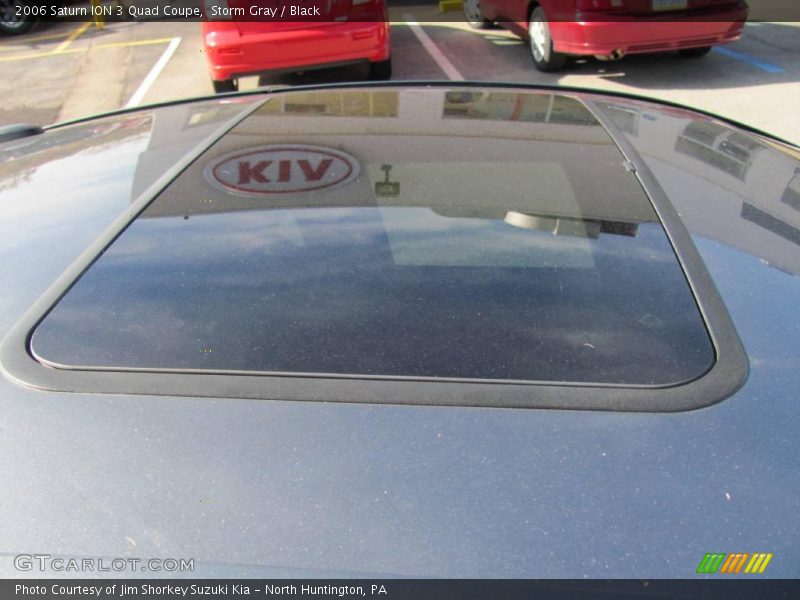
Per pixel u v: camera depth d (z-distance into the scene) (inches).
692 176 63.0
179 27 447.5
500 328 47.2
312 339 46.8
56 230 57.4
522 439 41.1
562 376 44.3
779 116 229.5
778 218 58.8
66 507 39.8
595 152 64.9
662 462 40.1
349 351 46.0
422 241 53.9
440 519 38.3
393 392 43.5
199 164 64.1
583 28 258.5
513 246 53.4
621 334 46.7
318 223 55.8
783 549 37.4
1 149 84.0
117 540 38.6
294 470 40.3
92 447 41.9
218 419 42.6
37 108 294.5
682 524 38.0
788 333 47.6
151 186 61.4
